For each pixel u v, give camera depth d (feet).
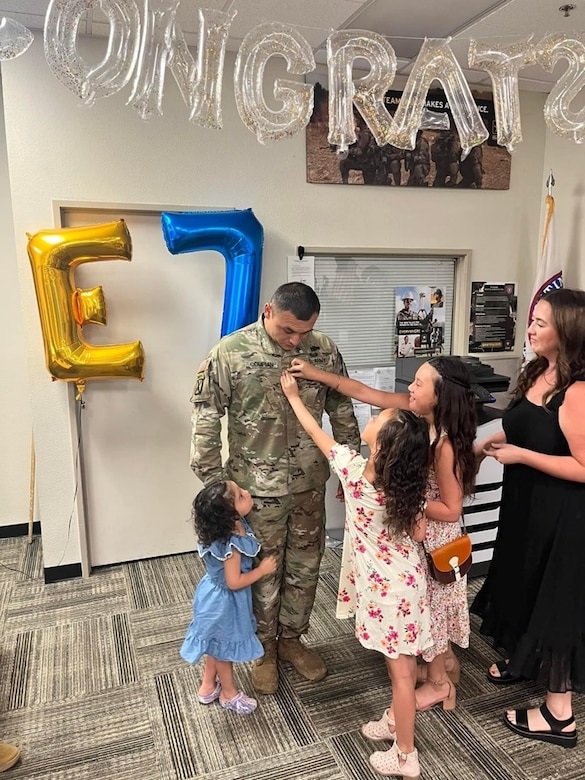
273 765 5.86
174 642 7.88
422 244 10.85
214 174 9.39
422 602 5.74
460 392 5.81
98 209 8.86
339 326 10.80
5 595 9.14
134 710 6.64
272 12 7.73
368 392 6.73
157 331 9.59
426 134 10.43
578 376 5.71
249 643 6.38
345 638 8.05
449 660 6.97
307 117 6.57
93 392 9.39
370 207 10.39
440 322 11.49
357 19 8.05
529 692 6.95
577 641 5.88
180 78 6.08
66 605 8.82
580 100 9.61
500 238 11.40
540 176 11.46
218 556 6.11
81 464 9.50
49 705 6.73
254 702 6.64
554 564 5.91
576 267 10.72
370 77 6.58
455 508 5.84
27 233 8.30
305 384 6.59
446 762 5.91
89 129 8.68
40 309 8.31
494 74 6.82
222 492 6.11
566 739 6.10
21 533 11.35
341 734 6.27
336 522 11.03
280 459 6.56
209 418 6.47
